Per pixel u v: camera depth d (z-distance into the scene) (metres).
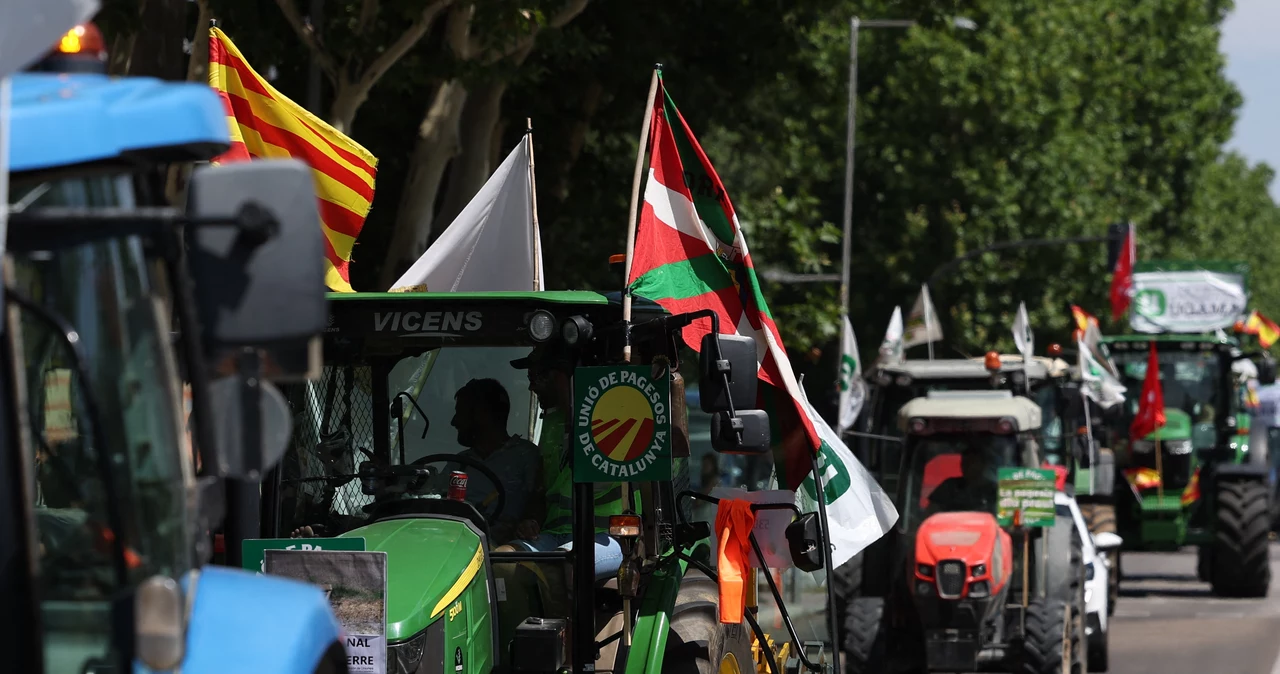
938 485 40.78
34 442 10.99
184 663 11.22
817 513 21.81
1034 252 132.12
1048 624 37.34
